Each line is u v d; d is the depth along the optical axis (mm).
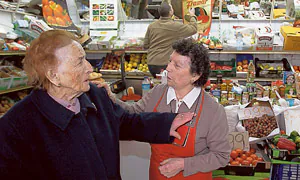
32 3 4020
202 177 1530
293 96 2752
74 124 1078
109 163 1209
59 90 1090
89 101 1222
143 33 4496
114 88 3307
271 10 4262
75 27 3805
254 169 1970
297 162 1978
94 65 4637
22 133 987
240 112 2240
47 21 3299
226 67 4156
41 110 1032
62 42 1042
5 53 2947
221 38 4215
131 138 1429
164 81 2293
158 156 1576
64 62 1036
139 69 4273
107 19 4262
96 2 4273
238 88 2834
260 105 2227
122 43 4113
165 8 3660
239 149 2084
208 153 1465
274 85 3051
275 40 3934
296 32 3672
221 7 4309
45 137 1011
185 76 1437
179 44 1456
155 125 1397
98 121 1231
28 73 1075
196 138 1459
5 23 3545
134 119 1417
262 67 4051
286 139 2053
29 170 992
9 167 946
